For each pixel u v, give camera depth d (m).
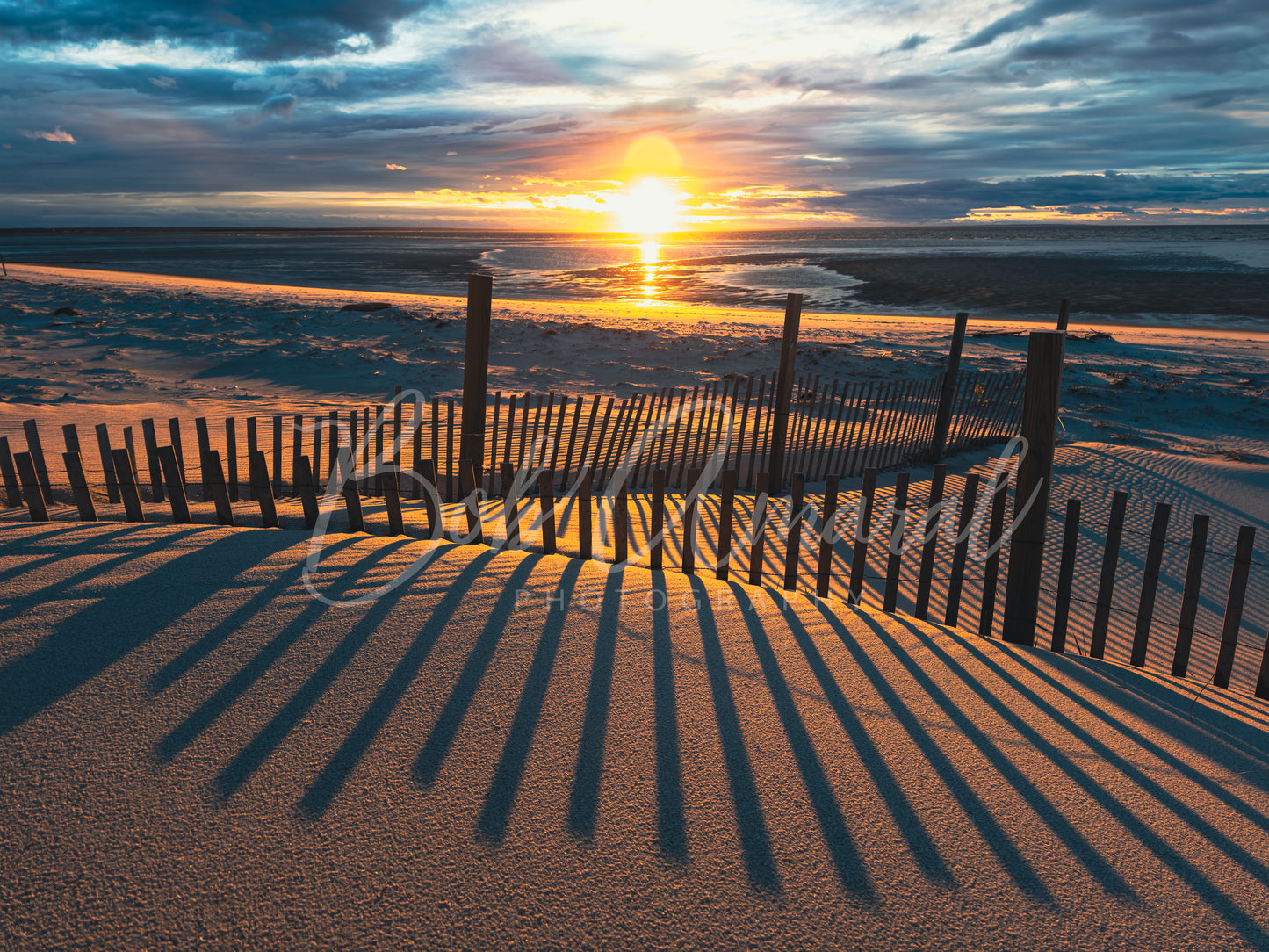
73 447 5.93
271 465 8.16
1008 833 2.36
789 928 1.93
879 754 2.77
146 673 3.01
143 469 7.81
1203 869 2.24
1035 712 3.22
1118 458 11.61
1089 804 2.55
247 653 3.23
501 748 2.64
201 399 14.53
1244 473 11.05
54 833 2.13
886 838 2.30
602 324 27.08
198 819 2.20
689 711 2.99
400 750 2.59
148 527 4.86
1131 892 2.12
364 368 18.61
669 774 2.55
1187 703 3.47
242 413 12.55
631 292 49.84
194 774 2.41
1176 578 7.16
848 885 2.09
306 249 122.06
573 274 66.94
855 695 3.24
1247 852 2.34
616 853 2.16
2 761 2.42
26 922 1.84
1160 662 5.00
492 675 3.17
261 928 1.86
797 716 3.02
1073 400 18.62
